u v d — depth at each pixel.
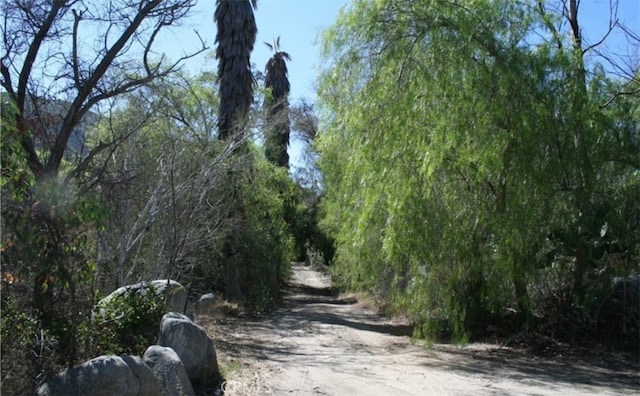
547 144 12.84
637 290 13.99
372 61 13.25
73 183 8.89
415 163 12.72
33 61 9.20
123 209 13.48
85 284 7.95
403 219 12.94
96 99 9.66
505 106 12.50
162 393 7.00
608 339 13.98
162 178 14.31
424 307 13.57
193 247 16.31
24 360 6.45
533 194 12.96
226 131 22.47
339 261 23.62
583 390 9.77
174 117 16.19
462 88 12.38
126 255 12.93
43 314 7.21
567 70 13.17
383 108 12.88
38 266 6.97
